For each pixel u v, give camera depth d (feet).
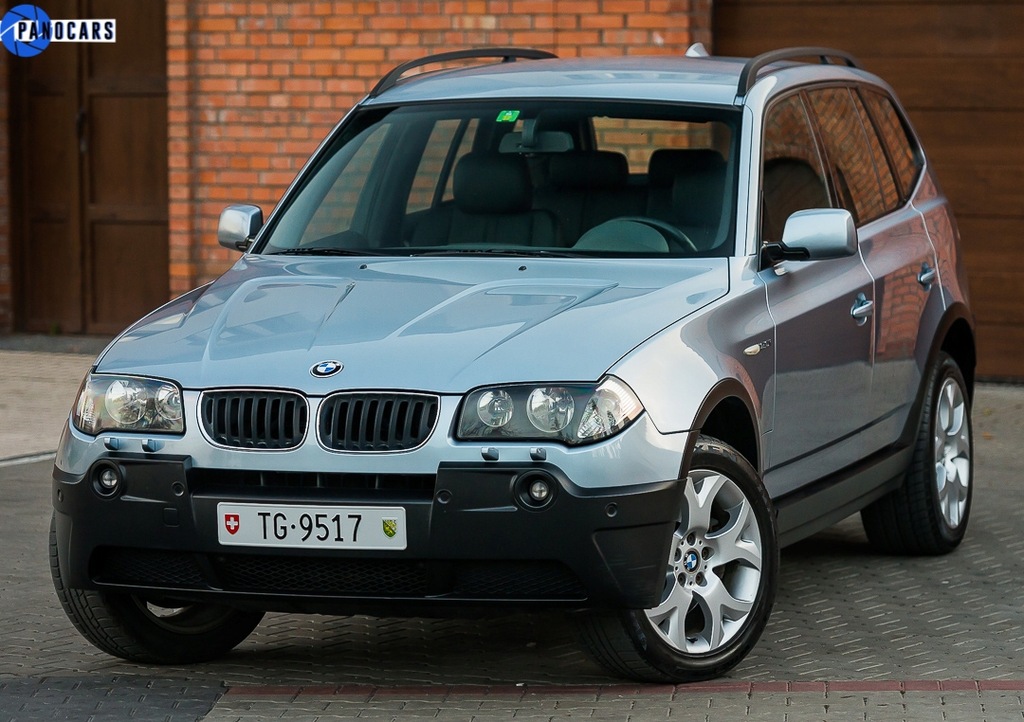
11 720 22.38
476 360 22.21
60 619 28.19
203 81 57.98
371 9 56.18
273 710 22.71
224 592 22.68
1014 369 52.37
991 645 26.35
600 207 27.40
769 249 26.58
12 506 37.22
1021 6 51.26
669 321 23.57
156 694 23.62
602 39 53.83
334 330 23.41
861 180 31.68
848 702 22.62
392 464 21.79
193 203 58.44
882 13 52.47
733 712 22.22
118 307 62.64
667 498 22.13
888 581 31.01
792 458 26.91
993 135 51.83
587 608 21.95
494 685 23.98
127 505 22.74
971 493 35.22
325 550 21.88
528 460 21.58
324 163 29.94
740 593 24.27
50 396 51.29
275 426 22.35
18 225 63.36
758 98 28.35
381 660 25.72
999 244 52.06
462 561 21.79
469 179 28.25
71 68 62.34
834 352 28.19
